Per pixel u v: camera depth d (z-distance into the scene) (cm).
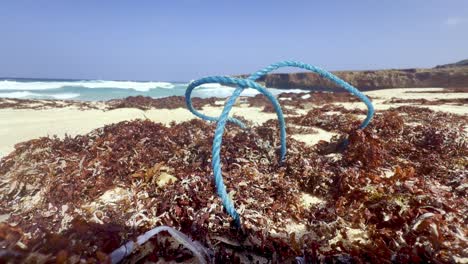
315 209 322
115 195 339
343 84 413
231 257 232
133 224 254
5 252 193
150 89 3425
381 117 732
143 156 443
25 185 347
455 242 231
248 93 3047
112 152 443
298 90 4356
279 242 251
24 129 680
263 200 331
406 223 257
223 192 275
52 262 192
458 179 381
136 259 228
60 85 3291
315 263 227
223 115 283
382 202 292
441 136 545
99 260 198
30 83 3288
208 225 274
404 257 218
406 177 329
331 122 799
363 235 275
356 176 360
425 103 1338
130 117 888
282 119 403
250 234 266
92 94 2617
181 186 330
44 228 226
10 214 289
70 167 379
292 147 523
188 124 727
